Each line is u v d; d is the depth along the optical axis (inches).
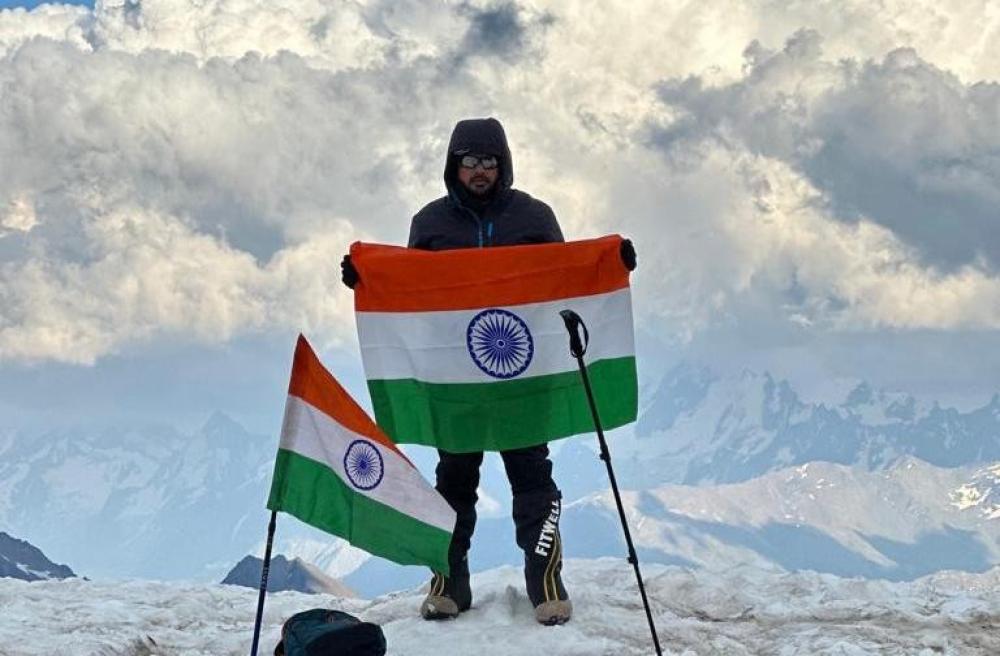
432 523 369.7
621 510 372.8
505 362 413.1
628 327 411.2
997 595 470.6
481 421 414.3
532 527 429.4
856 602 464.1
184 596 520.7
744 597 470.9
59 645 429.4
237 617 502.0
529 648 416.2
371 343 418.0
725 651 425.4
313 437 366.9
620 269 411.5
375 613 463.8
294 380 366.3
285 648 337.4
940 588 489.4
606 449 375.2
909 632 441.4
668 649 425.7
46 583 535.2
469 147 414.6
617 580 490.6
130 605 500.4
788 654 421.7
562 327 412.5
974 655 419.8
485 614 437.1
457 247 421.4
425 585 519.5
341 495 367.6
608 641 421.4
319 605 514.9
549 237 423.8
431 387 414.6
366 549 367.9
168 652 447.8
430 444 416.2
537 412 413.7
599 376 411.2
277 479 363.6
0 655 419.5
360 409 371.2
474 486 434.3
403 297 416.5
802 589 485.1
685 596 474.0
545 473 430.6
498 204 422.6
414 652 416.5
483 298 413.7
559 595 430.9
